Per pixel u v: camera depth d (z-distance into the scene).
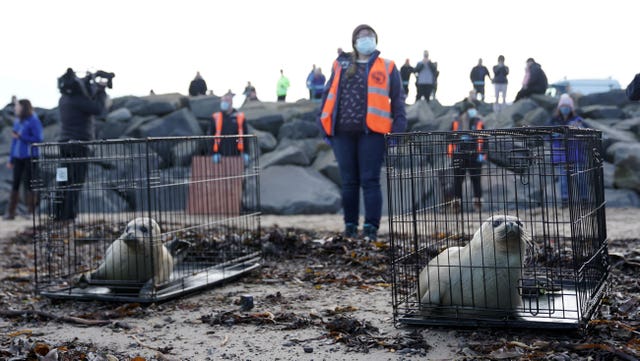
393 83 9.55
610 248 8.74
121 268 6.39
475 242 4.94
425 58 23.91
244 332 5.12
